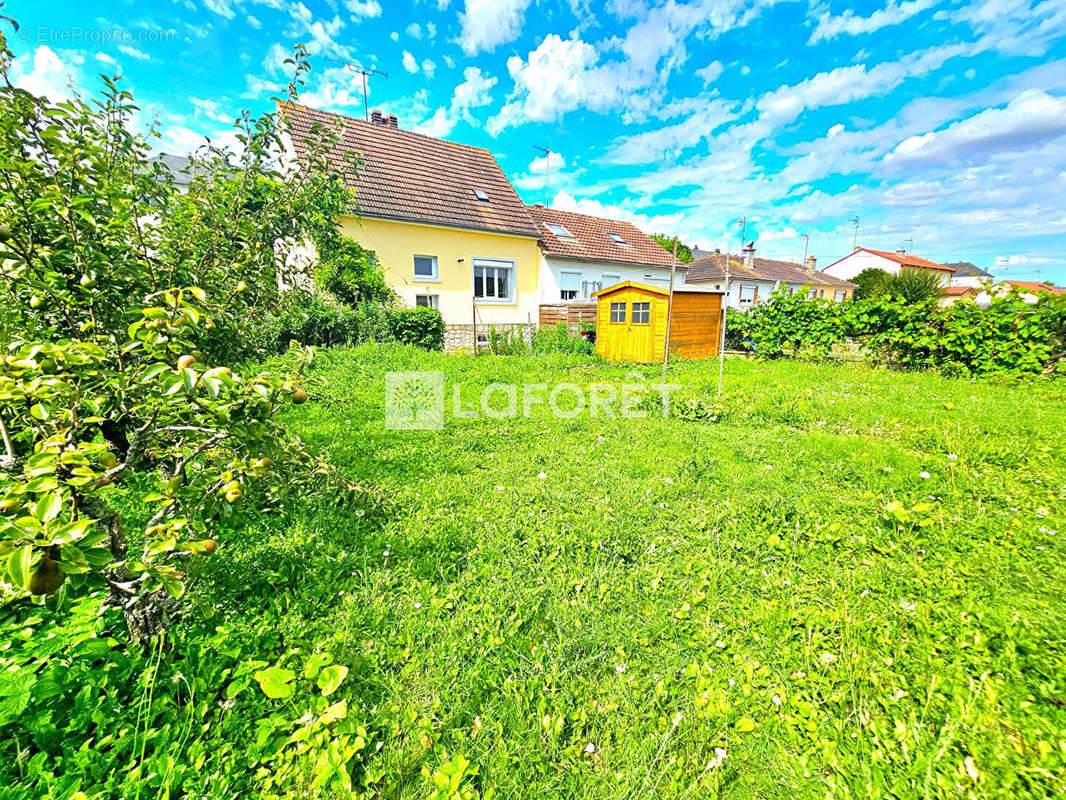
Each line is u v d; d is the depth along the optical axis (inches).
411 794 53.2
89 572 46.8
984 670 67.5
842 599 87.2
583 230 794.2
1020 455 155.1
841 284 1466.5
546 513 120.0
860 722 61.6
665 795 54.2
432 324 461.7
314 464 95.3
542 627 80.2
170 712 57.8
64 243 65.1
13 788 45.5
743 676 70.6
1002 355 321.7
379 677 68.2
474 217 576.7
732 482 142.0
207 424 55.6
